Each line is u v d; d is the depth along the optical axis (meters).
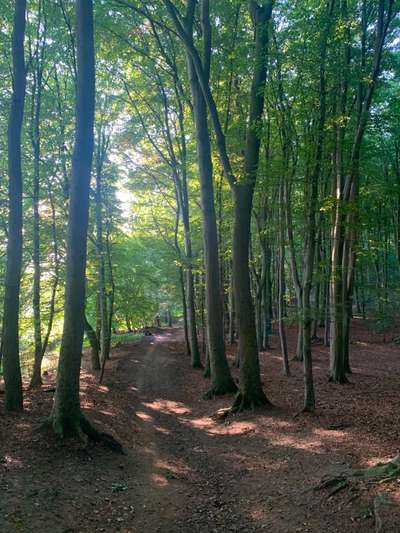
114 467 8.08
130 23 17.81
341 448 8.35
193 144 22.00
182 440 10.62
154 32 17.73
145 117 21.55
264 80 11.69
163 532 5.97
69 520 5.87
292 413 11.31
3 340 10.70
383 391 13.57
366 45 14.15
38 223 15.31
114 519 6.17
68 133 16.91
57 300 17.66
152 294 33.75
